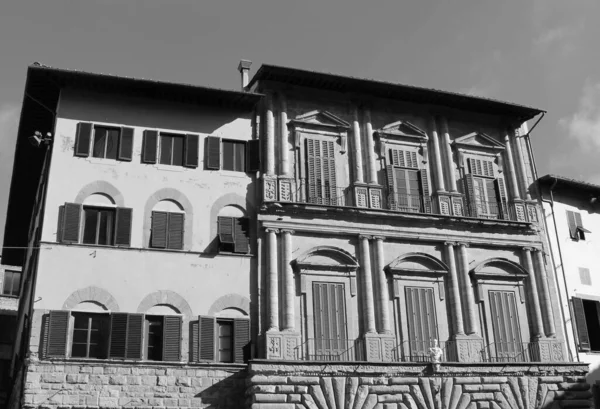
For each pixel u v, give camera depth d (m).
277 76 33.44
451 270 33.25
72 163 29.75
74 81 30.31
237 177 31.94
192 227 30.42
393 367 29.62
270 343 29.22
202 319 28.98
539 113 37.78
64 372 26.66
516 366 31.53
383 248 32.66
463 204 35.31
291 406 27.91
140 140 31.12
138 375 27.52
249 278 30.39
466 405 30.28
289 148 33.31
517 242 35.06
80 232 28.98
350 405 28.59
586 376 34.06
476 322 32.97
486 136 37.19
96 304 28.00
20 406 27.44
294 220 31.56
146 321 28.61
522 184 37.09
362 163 34.28
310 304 30.61
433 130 36.25
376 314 31.42
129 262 28.94
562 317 34.84
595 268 37.62
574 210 38.44
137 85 30.69
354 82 34.22
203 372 28.33
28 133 34.38
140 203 30.09
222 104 32.75
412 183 34.84
